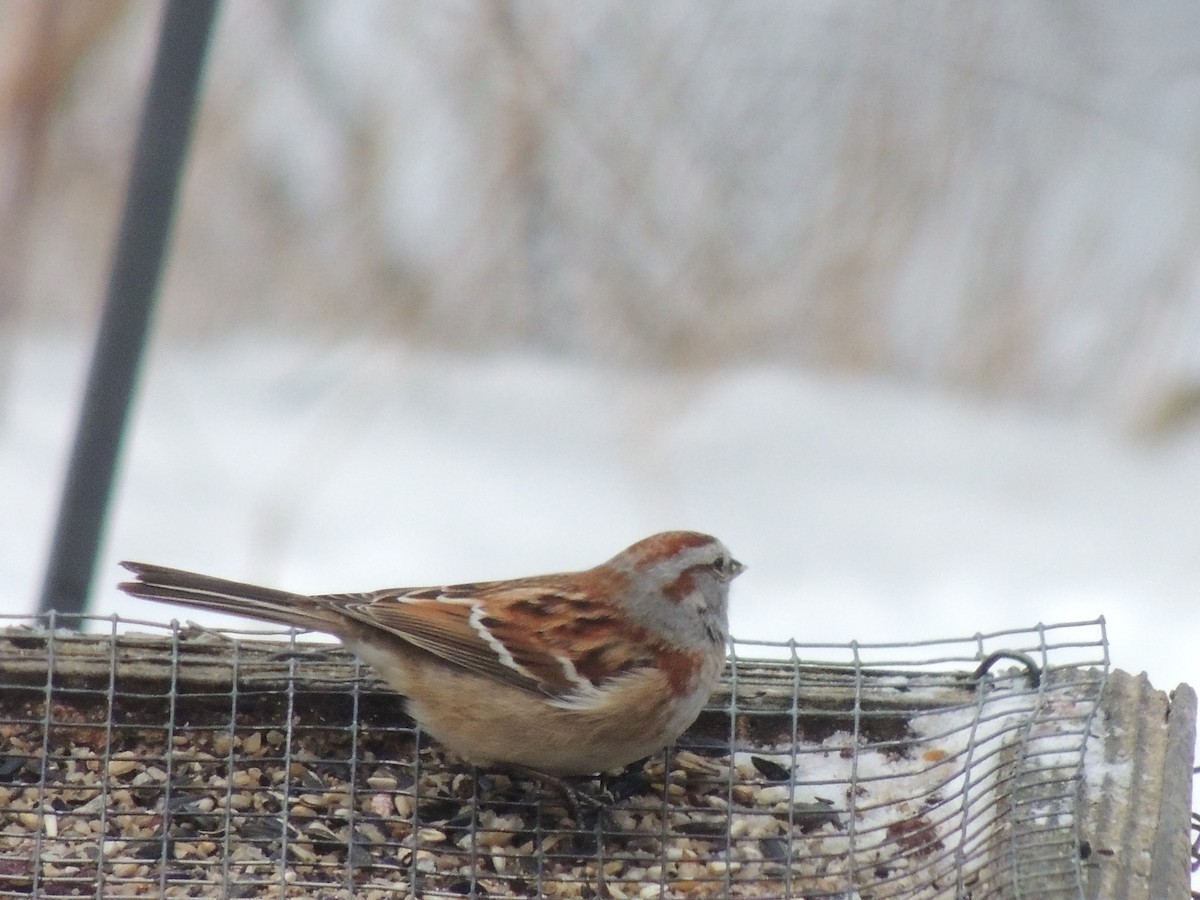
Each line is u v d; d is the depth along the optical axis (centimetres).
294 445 1409
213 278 1564
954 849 645
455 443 1486
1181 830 609
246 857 650
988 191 1567
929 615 1227
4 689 700
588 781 707
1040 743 663
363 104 1548
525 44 1530
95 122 1565
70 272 1584
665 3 1559
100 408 904
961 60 1573
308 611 701
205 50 902
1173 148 1587
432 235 1538
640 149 1516
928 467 1468
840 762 712
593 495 1413
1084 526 1379
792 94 1553
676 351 1520
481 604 697
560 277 1525
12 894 623
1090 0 1625
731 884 648
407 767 704
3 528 1271
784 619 1219
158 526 1259
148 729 703
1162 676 1105
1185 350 1560
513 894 641
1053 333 1596
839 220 1553
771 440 1455
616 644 688
